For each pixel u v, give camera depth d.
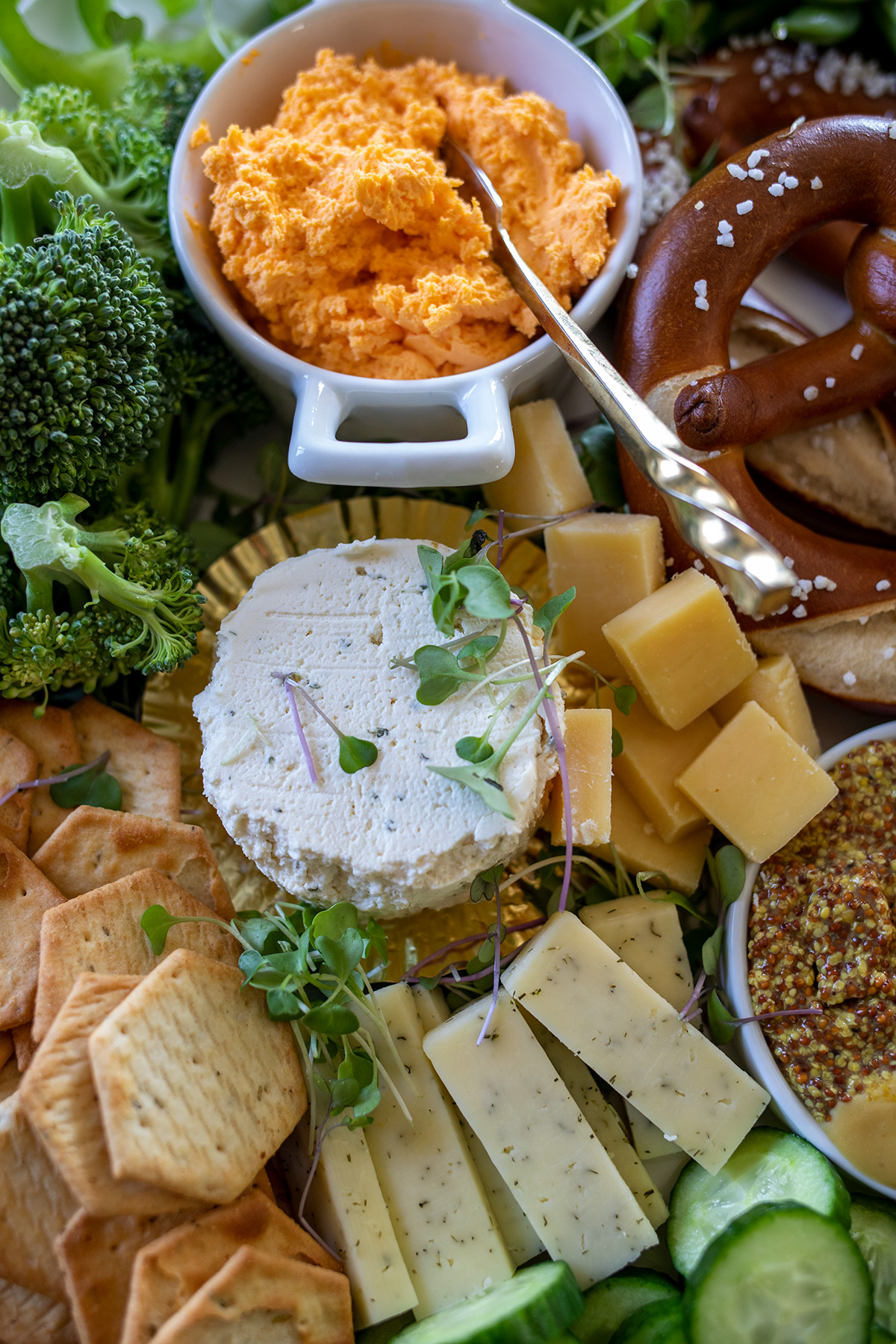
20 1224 0.29
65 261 0.31
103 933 0.31
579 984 0.31
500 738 0.31
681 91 0.38
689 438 0.33
